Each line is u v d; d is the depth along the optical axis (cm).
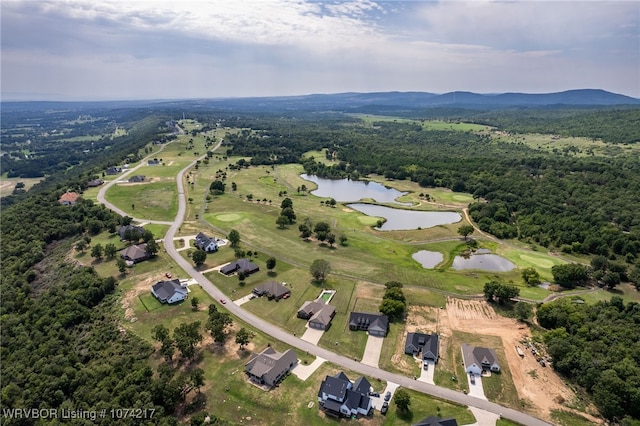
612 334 8775
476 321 9925
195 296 10762
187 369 8025
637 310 9938
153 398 6988
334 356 8462
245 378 7769
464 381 7794
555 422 6869
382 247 14725
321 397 7144
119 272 12019
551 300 11200
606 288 12131
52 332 9112
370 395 7319
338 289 11331
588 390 7606
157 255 13250
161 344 8812
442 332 9412
